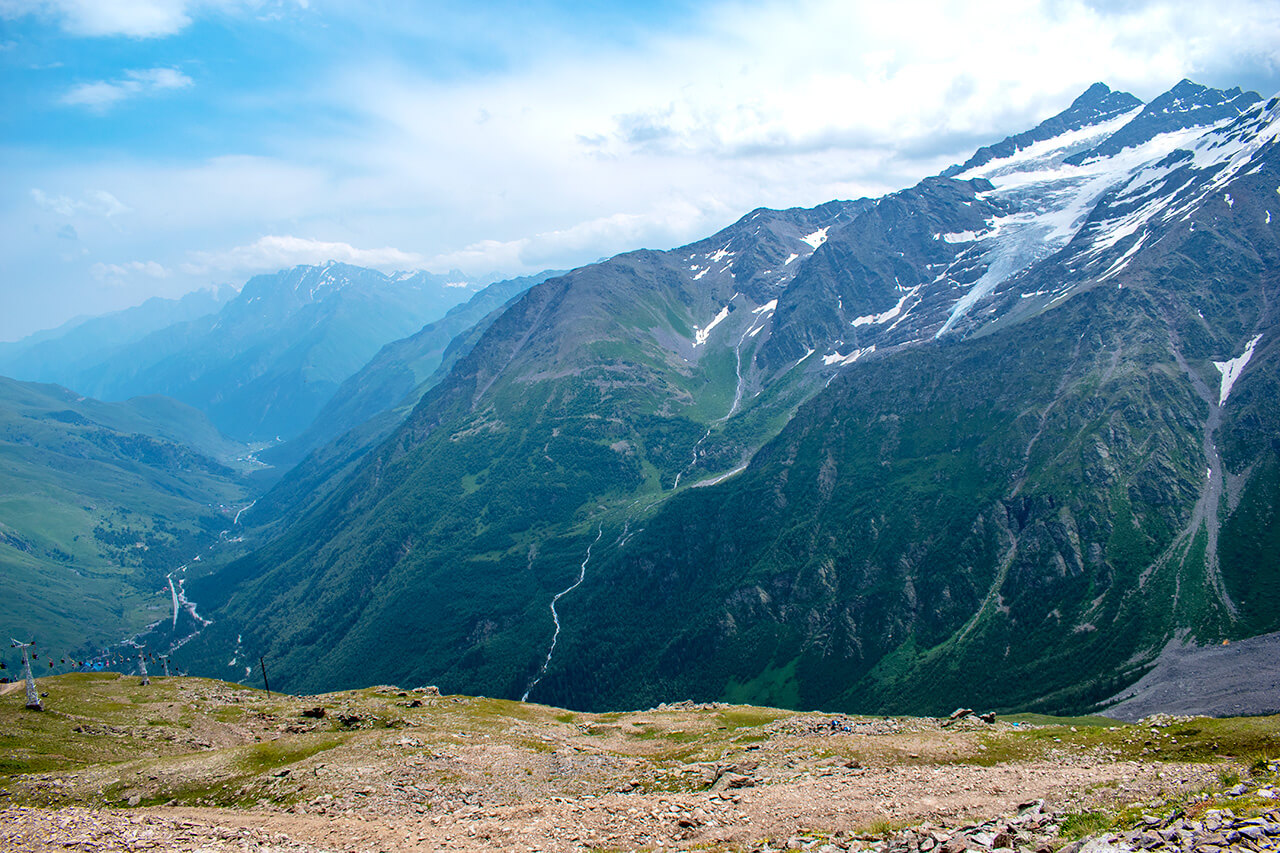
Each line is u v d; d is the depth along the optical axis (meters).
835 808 45.75
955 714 85.81
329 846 40.00
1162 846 26.39
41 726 82.75
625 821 44.97
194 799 61.78
